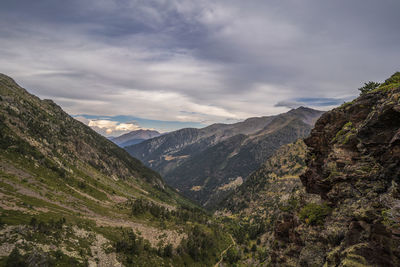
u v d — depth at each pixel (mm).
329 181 31547
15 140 154125
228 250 157625
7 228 55875
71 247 63781
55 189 130125
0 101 192500
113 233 96062
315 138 39844
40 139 189250
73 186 155000
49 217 79188
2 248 47750
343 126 34188
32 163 144250
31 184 118125
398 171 22062
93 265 62344
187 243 132250
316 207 33781
